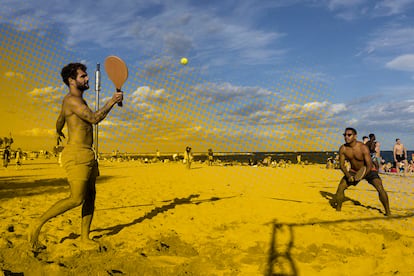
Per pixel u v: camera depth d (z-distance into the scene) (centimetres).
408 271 286
